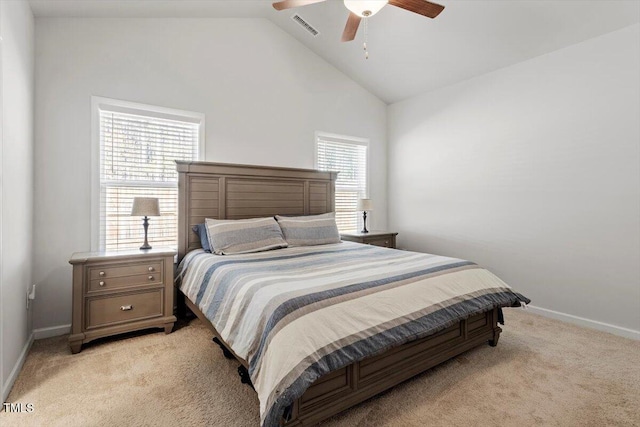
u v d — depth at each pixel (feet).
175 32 10.62
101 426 5.17
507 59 11.13
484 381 6.60
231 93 11.70
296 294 5.34
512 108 11.35
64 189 8.95
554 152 10.27
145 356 7.56
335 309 5.24
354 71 14.42
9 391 6.06
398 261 7.99
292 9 11.57
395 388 6.33
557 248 10.23
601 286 9.32
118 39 9.70
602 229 9.29
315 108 13.89
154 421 5.31
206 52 11.19
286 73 13.04
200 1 9.96
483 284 7.52
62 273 8.95
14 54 6.72
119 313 8.34
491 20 9.79
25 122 7.61
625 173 8.87
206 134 11.18
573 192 9.86
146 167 10.28
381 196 16.21
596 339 8.66
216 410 5.61
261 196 11.87
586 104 9.55
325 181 13.58
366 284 6.02
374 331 5.38
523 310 11.02
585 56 9.56
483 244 12.28
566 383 6.53
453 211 13.35
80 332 7.81
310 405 4.89
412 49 12.00
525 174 11.00
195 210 10.56
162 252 8.93
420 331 5.87
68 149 8.99
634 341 8.54
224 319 6.26
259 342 4.99
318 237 11.12
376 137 15.98
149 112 10.13
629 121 8.79
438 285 6.74
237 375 6.73
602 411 5.65
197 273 8.42
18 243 7.00
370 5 7.03
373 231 15.46
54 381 6.46
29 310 8.12
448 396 6.08
